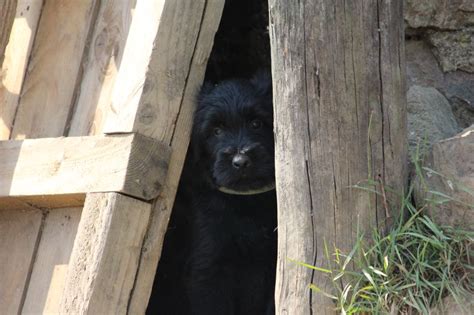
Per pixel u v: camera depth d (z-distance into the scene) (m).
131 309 5.29
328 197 4.67
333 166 4.66
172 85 5.57
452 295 4.47
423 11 7.02
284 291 4.76
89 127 5.95
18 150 5.93
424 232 4.73
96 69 6.09
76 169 5.54
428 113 6.34
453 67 7.02
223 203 6.38
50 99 6.32
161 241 5.46
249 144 5.99
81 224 5.35
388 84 4.73
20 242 6.04
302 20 4.65
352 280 4.61
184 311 7.04
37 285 5.82
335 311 4.64
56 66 6.36
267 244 6.32
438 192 4.67
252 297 6.46
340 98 4.65
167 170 5.51
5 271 6.04
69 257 5.69
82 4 6.34
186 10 5.62
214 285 6.42
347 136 4.66
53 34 6.46
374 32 4.69
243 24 7.54
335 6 4.62
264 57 7.60
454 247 4.61
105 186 5.32
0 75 6.66
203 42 5.74
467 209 4.64
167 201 5.51
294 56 4.69
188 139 5.73
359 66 4.66
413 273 4.57
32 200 5.87
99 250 5.18
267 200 6.29
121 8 6.05
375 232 4.65
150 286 5.39
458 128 6.74
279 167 4.80
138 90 5.41
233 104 6.16
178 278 7.05
